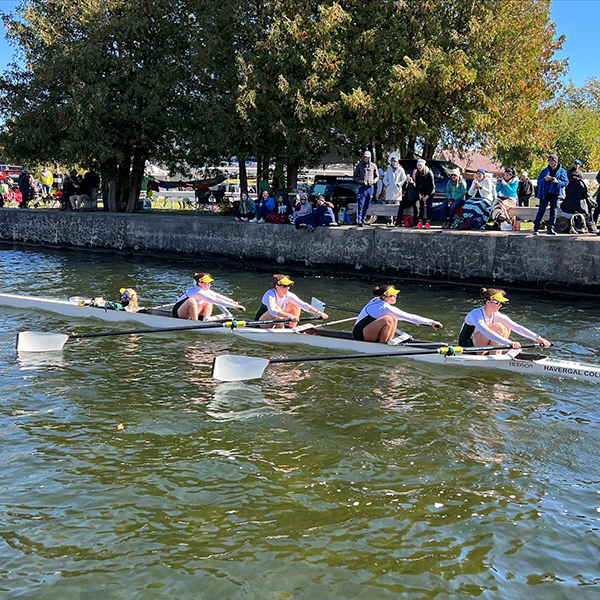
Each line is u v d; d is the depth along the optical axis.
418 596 4.25
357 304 13.90
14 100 25.77
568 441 6.61
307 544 4.80
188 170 28.58
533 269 14.87
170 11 25.47
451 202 17.72
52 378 8.55
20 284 16.25
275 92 21.20
